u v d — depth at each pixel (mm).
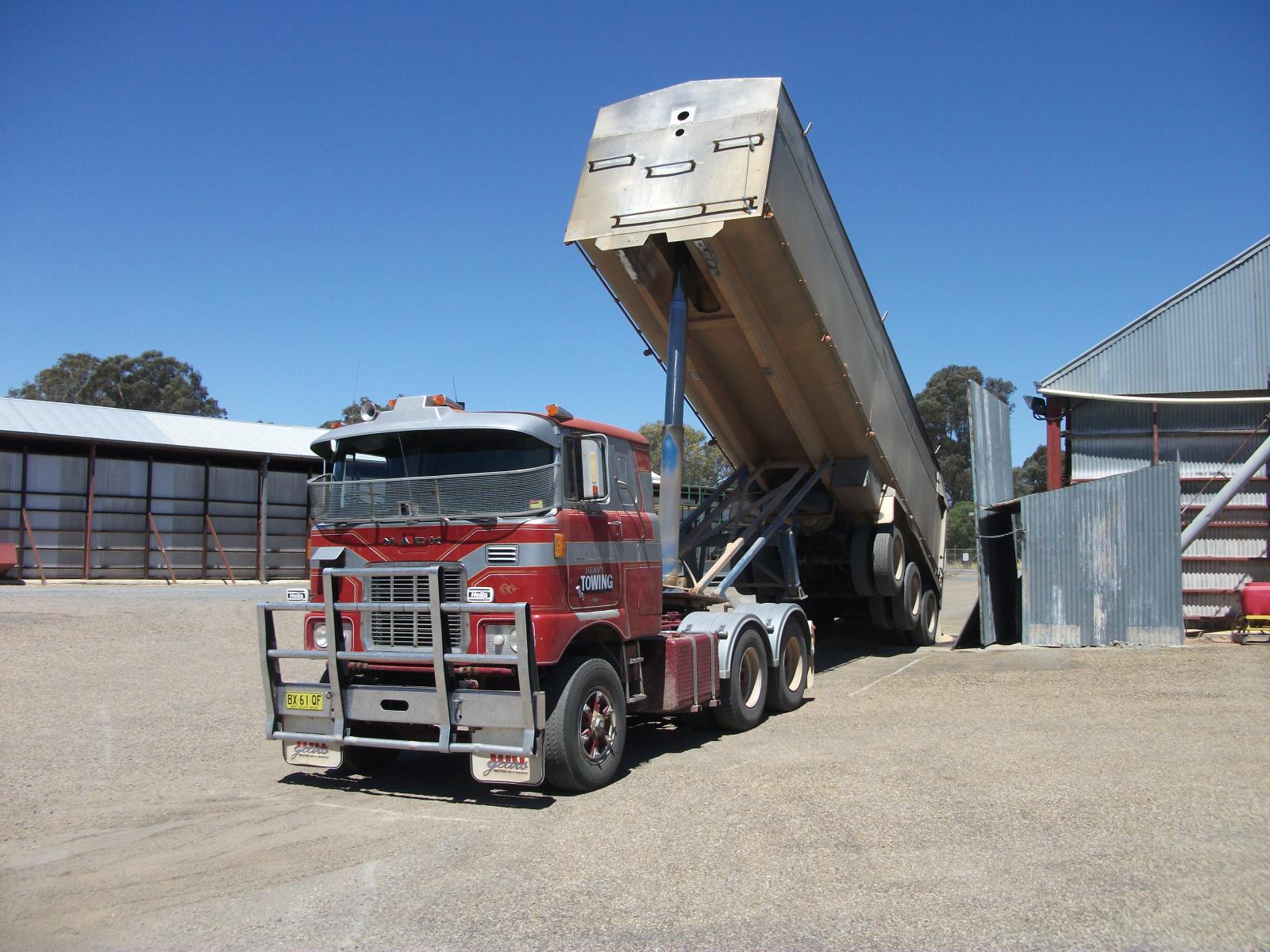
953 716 9336
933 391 84625
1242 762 7086
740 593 14609
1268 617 15328
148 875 5066
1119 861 4957
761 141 9461
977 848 5203
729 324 11102
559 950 4004
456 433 7168
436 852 5418
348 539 7277
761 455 13453
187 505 29188
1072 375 18188
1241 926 4117
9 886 4906
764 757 7805
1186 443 17672
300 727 7254
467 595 6734
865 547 14102
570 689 6699
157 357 63000
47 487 26500
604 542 7469
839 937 4062
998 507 16344
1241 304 17484
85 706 10070
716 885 4742
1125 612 14773
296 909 4535
